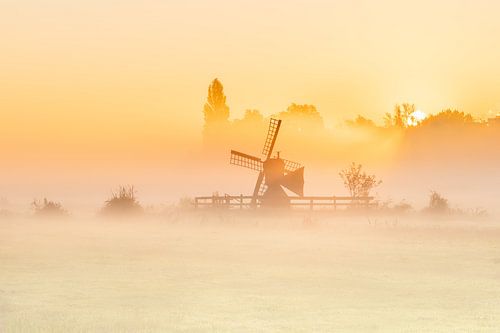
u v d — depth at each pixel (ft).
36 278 165.17
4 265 187.73
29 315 119.85
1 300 135.44
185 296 140.46
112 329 108.37
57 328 108.68
